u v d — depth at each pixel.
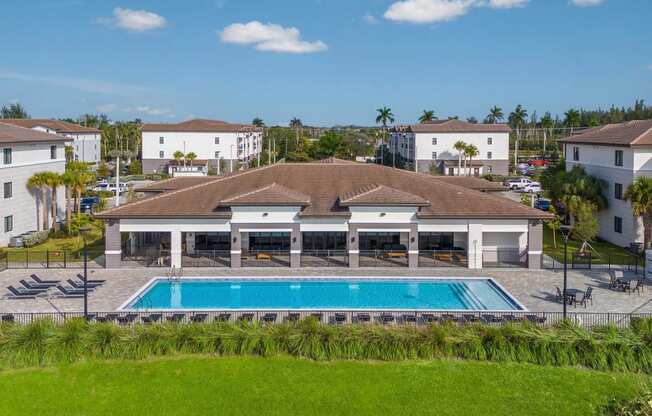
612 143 50.41
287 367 24.25
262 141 167.25
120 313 29.64
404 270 41.22
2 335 24.94
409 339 25.30
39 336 24.94
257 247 46.53
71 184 54.81
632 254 47.16
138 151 153.62
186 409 21.31
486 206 42.84
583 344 24.67
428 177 52.28
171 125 129.75
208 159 127.69
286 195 42.44
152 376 23.53
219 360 24.78
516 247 45.00
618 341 24.53
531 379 23.34
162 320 28.89
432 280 39.06
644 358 23.98
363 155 173.12
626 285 35.94
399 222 41.94
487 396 22.19
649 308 32.28
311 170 51.03
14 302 33.25
